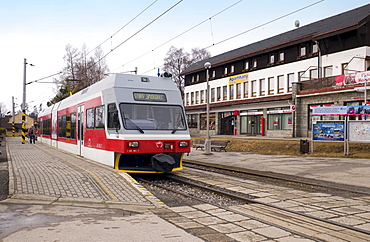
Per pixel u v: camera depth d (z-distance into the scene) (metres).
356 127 19.08
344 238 5.86
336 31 29.20
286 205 8.34
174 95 13.50
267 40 43.44
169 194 9.80
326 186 10.86
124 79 12.99
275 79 37.78
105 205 7.72
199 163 18.17
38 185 9.30
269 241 5.63
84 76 54.56
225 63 45.00
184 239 5.58
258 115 39.66
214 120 47.69
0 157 17.86
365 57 27.95
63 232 5.76
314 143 22.33
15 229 5.89
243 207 8.15
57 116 25.48
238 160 19.80
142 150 12.00
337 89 27.81
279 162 18.19
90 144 15.20
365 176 12.89
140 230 5.99
